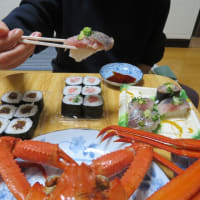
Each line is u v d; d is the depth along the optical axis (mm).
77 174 149
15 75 383
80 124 284
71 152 227
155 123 286
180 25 1045
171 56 1002
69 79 372
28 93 312
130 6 422
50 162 198
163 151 244
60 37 493
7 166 182
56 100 327
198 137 280
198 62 960
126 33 451
